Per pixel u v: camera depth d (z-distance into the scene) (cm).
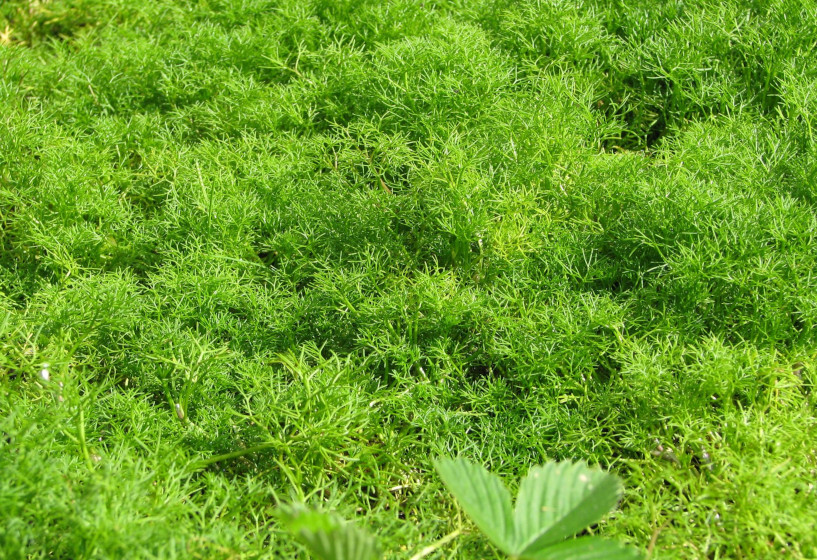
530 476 184
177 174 311
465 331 267
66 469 205
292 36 370
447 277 267
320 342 266
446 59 329
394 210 292
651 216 270
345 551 151
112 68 357
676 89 332
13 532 182
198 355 246
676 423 222
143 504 198
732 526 202
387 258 279
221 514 214
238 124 332
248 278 281
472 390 248
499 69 332
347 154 310
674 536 201
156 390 254
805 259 255
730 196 271
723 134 304
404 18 370
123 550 183
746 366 239
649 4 360
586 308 249
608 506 177
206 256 270
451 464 183
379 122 320
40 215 294
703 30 339
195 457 225
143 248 291
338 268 272
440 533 214
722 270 254
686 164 293
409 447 240
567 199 293
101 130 328
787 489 198
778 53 334
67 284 269
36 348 243
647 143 345
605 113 350
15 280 288
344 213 285
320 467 227
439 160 293
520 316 263
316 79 347
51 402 229
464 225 274
